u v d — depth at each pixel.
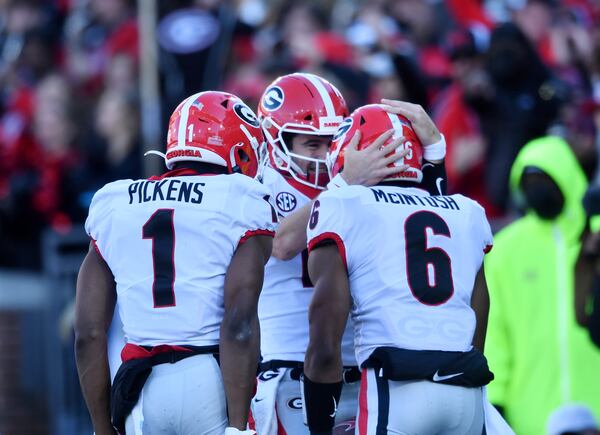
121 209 16.11
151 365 15.72
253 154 16.64
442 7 36.03
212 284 15.80
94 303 16.22
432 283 15.98
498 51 27.95
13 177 35.31
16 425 32.75
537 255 22.66
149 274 15.86
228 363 15.48
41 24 42.66
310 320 15.90
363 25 33.59
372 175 16.48
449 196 16.72
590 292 21.89
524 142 27.70
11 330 33.72
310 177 18.12
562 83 29.00
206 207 15.88
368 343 15.95
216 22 34.34
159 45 33.91
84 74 39.91
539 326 22.36
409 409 15.57
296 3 37.69
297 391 17.86
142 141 32.94
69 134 34.53
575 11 33.47
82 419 31.31
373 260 15.95
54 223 34.34
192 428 15.55
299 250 17.58
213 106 16.48
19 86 39.59
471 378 15.80
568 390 22.05
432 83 31.44
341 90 30.03
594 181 26.53
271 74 30.23
